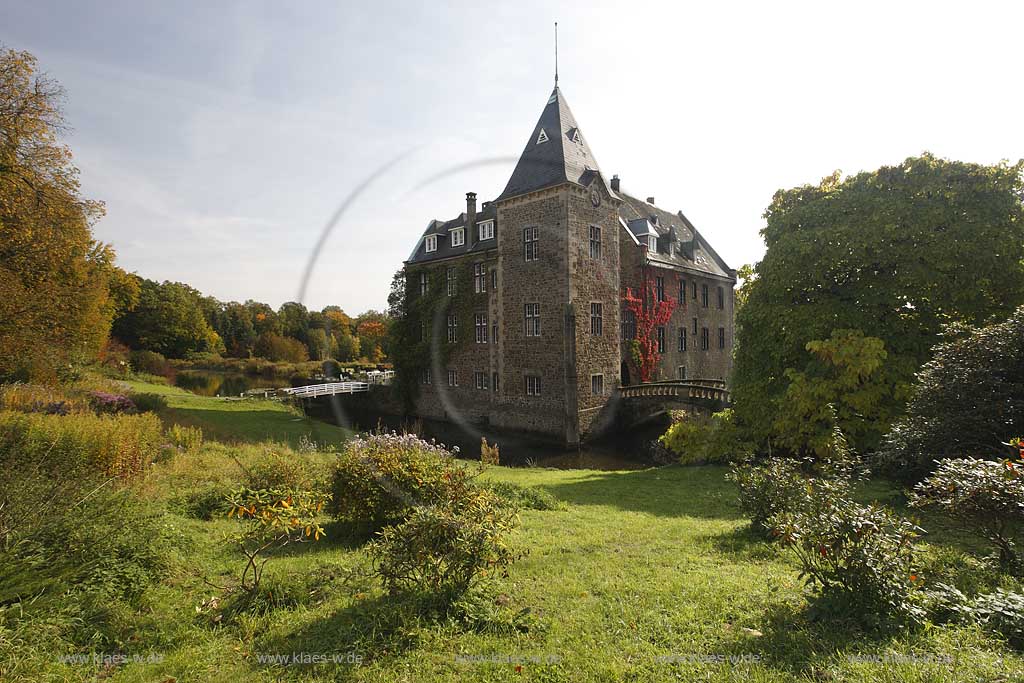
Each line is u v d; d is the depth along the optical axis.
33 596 3.80
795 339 11.16
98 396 16.25
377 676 2.93
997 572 4.02
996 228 10.07
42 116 16.81
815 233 11.44
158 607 3.93
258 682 2.92
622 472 10.98
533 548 5.43
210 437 14.41
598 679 2.83
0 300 15.66
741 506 6.16
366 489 6.00
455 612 3.62
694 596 3.96
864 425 9.93
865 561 3.32
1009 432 6.27
